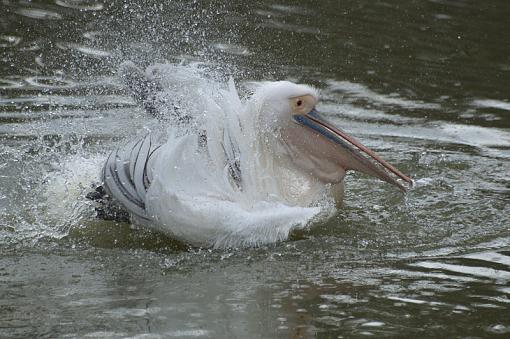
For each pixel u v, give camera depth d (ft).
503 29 63.67
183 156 33.60
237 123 35.32
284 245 33.88
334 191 37.40
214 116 35.01
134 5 62.95
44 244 33.65
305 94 36.19
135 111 47.57
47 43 57.88
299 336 25.75
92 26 60.54
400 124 48.67
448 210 37.65
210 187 33.83
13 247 33.24
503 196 39.34
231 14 63.52
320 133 36.55
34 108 48.11
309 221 35.60
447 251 33.27
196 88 36.04
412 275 30.81
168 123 35.47
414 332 26.13
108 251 33.30
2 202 36.63
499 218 36.78
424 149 45.29
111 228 35.24
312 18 64.64
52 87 51.49
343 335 25.81
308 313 27.43
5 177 38.83
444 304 28.27
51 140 43.39
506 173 42.34
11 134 44.19
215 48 57.57
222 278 30.55
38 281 30.12
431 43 61.05
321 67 56.39
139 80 36.88
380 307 27.91
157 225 33.83
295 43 59.62
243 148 35.09
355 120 49.01
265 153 36.04
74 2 65.31
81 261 32.22
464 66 57.41
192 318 26.89
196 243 33.73
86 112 47.62
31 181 38.47
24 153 41.55
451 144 46.11
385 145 45.65
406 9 67.21
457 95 52.90
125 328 26.09
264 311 27.48
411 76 55.62
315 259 32.45
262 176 35.42
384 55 58.80
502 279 30.42
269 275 30.83
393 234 35.04
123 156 35.09
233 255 32.99
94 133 44.27
